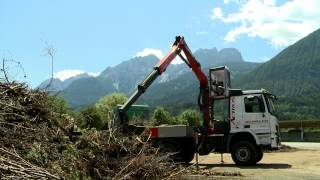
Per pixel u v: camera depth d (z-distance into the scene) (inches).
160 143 589.9
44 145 266.7
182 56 650.8
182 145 597.6
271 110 638.5
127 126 551.8
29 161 246.4
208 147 645.3
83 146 299.0
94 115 408.8
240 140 639.8
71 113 350.0
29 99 295.3
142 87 567.2
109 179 280.8
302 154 867.4
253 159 619.2
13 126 270.5
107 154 308.2
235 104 643.5
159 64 588.7
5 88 290.0
